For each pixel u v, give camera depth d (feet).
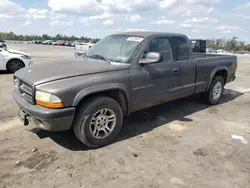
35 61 47.44
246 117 16.63
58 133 13.00
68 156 10.69
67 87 9.98
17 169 9.58
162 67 13.82
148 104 13.61
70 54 71.87
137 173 9.53
